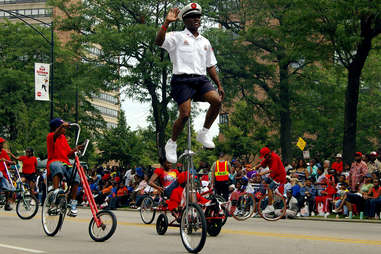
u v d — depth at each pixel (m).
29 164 15.21
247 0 30.80
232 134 41.75
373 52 24.94
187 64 6.29
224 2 31.69
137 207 20.55
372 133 38.28
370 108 37.97
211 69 6.56
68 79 42.12
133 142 47.19
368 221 14.33
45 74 26.22
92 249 6.83
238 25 32.69
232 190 14.41
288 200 15.43
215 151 43.06
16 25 45.47
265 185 13.79
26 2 86.44
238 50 31.14
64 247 6.98
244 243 7.98
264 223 13.05
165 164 10.62
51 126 8.30
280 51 30.31
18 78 40.78
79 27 31.73
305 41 22.11
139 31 27.34
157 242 8.03
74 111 44.41
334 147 39.69
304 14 20.95
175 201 9.31
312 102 32.12
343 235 9.70
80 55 31.56
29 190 12.09
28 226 10.25
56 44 43.72
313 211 17.16
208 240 8.46
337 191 16.62
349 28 20.70
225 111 33.25
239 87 31.81
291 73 31.80
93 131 45.94
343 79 35.81
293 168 19.53
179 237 8.99
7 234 8.71
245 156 43.12
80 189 22.23
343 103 30.95
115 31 29.06
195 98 6.46
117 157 46.56
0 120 40.41
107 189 21.97
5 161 12.48
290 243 8.05
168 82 29.44
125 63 29.58
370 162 16.94
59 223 8.32
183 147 46.50
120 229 10.53
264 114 33.62
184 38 6.33
